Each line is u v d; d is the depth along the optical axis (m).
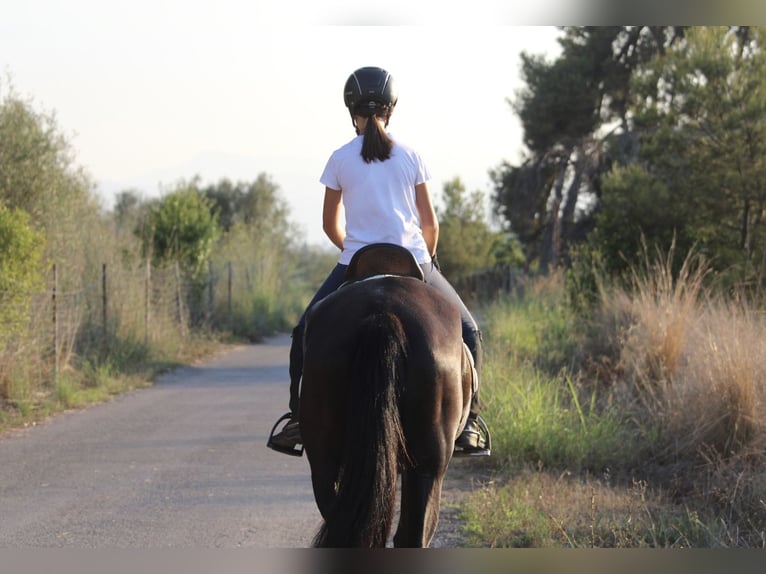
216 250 41.41
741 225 19.03
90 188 26.67
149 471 11.37
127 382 19.73
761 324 12.02
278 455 12.38
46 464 11.77
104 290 21.77
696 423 10.32
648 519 8.30
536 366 14.99
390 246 6.07
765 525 8.09
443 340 5.43
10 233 16.22
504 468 10.75
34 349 17.64
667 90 20.02
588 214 37.75
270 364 24.97
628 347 13.41
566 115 39.66
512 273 37.06
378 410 4.96
